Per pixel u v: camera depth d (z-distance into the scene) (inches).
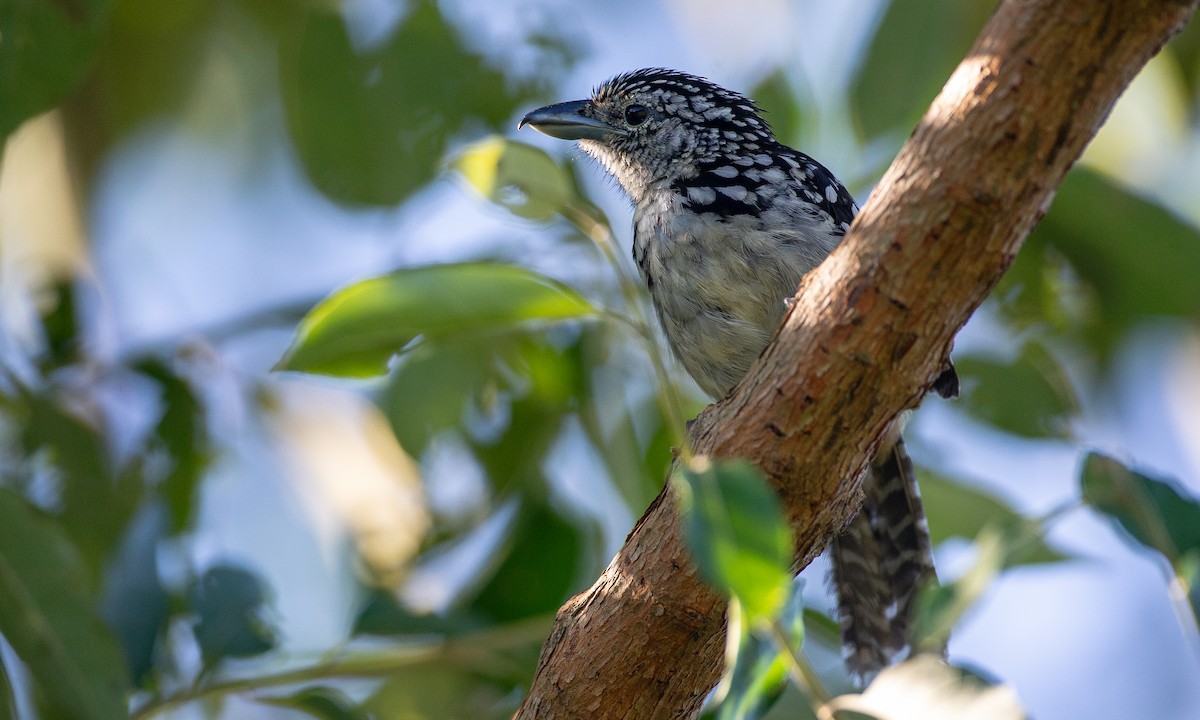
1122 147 409.7
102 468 335.0
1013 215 197.8
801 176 344.2
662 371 241.9
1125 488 219.9
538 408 337.7
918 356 206.5
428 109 359.3
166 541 319.3
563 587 324.8
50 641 262.2
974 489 334.6
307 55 359.3
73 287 353.1
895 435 325.7
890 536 350.0
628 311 329.1
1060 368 346.6
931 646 209.8
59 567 264.5
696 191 340.5
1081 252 354.6
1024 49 191.3
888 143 341.4
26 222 404.5
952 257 199.9
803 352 209.2
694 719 235.5
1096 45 188.7
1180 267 347.6
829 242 322.7
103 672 263.7
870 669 346.3
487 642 298.8
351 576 383.9
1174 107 397.1
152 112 422.9
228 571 300.4
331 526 388.5
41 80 304.0
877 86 332.8
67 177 406.0
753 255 321.1
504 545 332.8
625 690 224.4
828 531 220.4
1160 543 217.3
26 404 331.9
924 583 343.9
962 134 196.1
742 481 177.8
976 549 214.4
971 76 196.2
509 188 257.9
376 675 297.6
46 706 278.8
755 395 212.8
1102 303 362.0
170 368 347.9
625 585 222.2
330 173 359.9
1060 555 270.5
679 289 329.7
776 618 191.0
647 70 390.3
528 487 334.6
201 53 423.5
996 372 336.2
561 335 333.1
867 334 205.3
